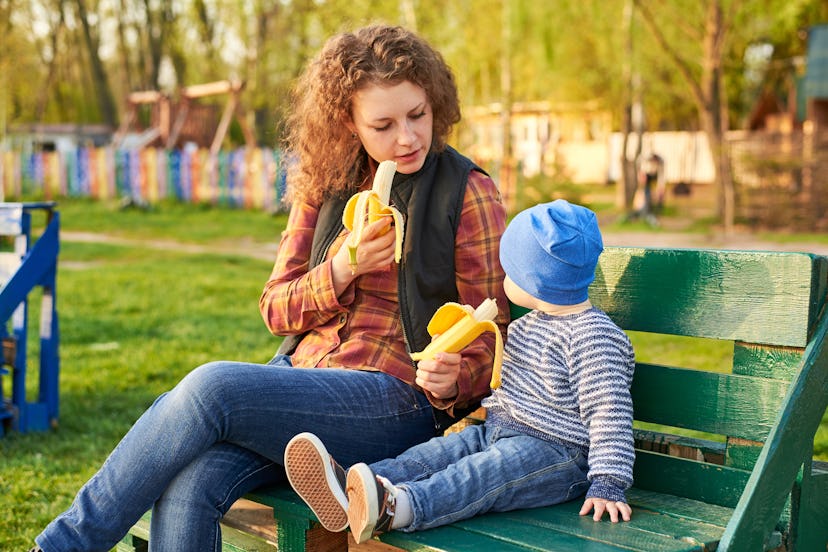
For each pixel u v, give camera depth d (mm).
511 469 2070
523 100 25562
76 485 3760
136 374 5648
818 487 2189
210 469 2084
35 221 15031
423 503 1970
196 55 30875
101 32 40438
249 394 2080
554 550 1820
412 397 2332
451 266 2365
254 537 2525
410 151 2355
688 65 19438
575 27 18891
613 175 29250
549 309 2201
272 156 18969
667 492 2277
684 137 27828
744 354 2184
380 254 2264
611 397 2059
